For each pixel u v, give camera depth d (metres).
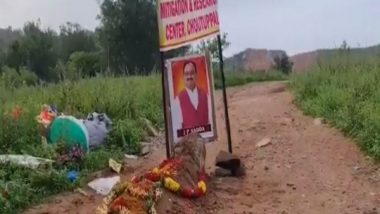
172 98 7.91
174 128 7.93
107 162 8.96
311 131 10.39
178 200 6.60
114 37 33.88
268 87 18.66
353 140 9.39
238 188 7.61
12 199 7.11
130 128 10.52
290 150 9.41
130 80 16.70
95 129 9.87
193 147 7.49
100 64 30.30
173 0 7.54
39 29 41.00
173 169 6.91
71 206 7.25
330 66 15.27
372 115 9.47
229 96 17.50
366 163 8.41
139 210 5.90
